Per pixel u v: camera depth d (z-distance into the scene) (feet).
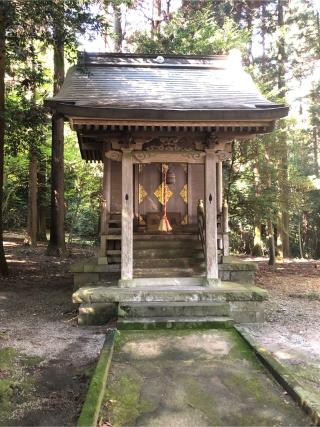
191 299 22.62
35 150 43.52
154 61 33.14
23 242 63.52
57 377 15.03
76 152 64.75
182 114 22.70
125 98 25.55
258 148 43.86
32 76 35.58
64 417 12.07
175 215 32.53
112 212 31.19
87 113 22.30
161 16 59.11
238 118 23.04
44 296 29.91
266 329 21.57
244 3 64.49
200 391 13.39
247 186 45.85
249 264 28.40
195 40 47.39
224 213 29.30
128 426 11.22
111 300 22.44
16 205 81.82
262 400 12.75
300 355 17.43
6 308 26.13
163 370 15.12
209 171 25.39
